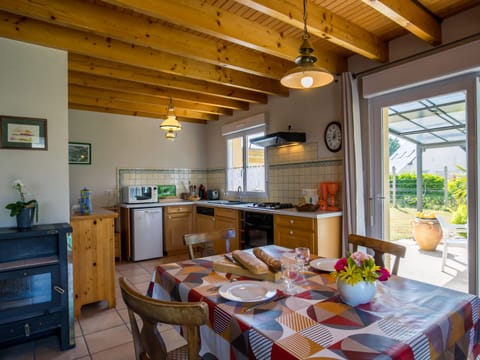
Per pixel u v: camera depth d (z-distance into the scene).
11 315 2.04
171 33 2.60
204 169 5.86
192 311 0.89
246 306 1.18
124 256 4.70
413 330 0.98
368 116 3.08
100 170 4.78
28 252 2.22
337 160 3.35
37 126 2.37
